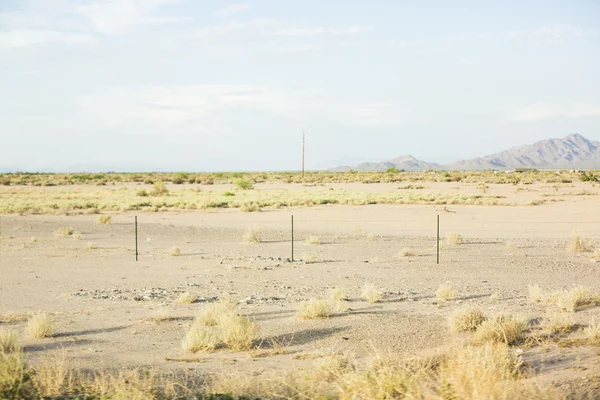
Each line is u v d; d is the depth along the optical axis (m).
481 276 19.66
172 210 49.28
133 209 50.09
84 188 89.06
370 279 19.22
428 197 56.66
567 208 46.84
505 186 84.12
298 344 11.13
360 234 32.28
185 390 8.13
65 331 12.49
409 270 20.97
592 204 50.22
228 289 17.70
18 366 8.20
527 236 31.23
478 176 126.06
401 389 7.43
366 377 7.82
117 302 15.85
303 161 123.75
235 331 11.13
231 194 67.06
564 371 8.67
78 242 30.47
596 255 23.75
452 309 14.19
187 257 24.88
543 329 11.52
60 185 103.38
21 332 12.41
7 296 16.81
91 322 13.37
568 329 11.52
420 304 14.99
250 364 9.77
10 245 29.23
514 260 23.05
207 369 9.48
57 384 8.00
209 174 156.38
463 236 31.52
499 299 15.52
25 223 39.78
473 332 11.59
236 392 7.77
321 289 17.52
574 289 14.84
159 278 19.89
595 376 8.23
